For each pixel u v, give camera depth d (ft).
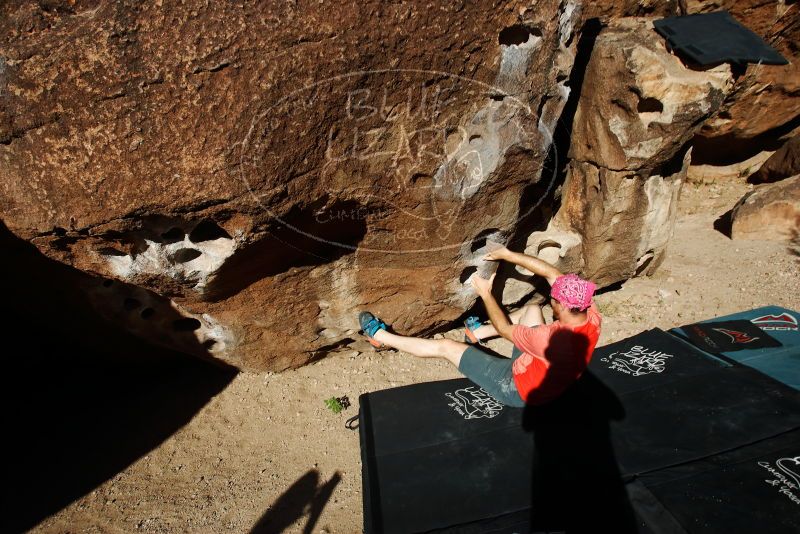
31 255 10.49
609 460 8.81
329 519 10.69
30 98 7.36
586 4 12.33
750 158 23.70
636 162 11.95
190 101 7.62
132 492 11.44
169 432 12.78
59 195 8.23
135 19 7.07
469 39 8.35
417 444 9.74
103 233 8.75
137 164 7.99
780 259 16.80
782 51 18.72
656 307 15.35
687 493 7.95
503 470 8.92
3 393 13.53
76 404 13.55
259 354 13.28
